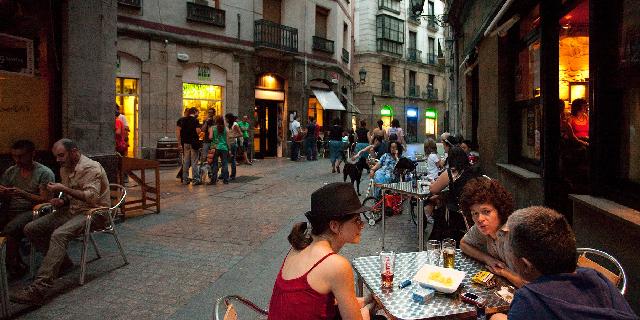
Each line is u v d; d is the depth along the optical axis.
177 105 16.28
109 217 4.97
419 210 5.43
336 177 13.00
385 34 34.72
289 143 20.66
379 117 35.16
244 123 16.80
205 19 17.02
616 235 3.17
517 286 2.57
